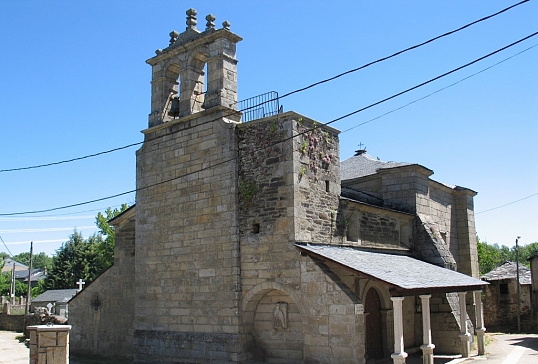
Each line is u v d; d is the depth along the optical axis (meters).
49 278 62.19
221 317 17.73
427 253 22.66
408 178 23.59
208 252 18.45
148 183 20.89
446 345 20.52
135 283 20.67
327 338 15.24
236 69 19.91
